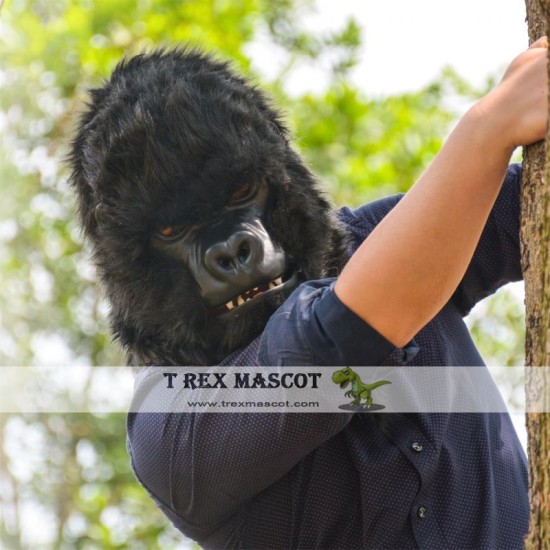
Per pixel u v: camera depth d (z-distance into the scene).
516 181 6.87
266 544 6.53
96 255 7.04
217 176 6.49
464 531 6.36
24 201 23.17
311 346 5.65
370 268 5.48
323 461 6.41
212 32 22.41
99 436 23.28
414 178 21.98
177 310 6.60
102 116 6.80
